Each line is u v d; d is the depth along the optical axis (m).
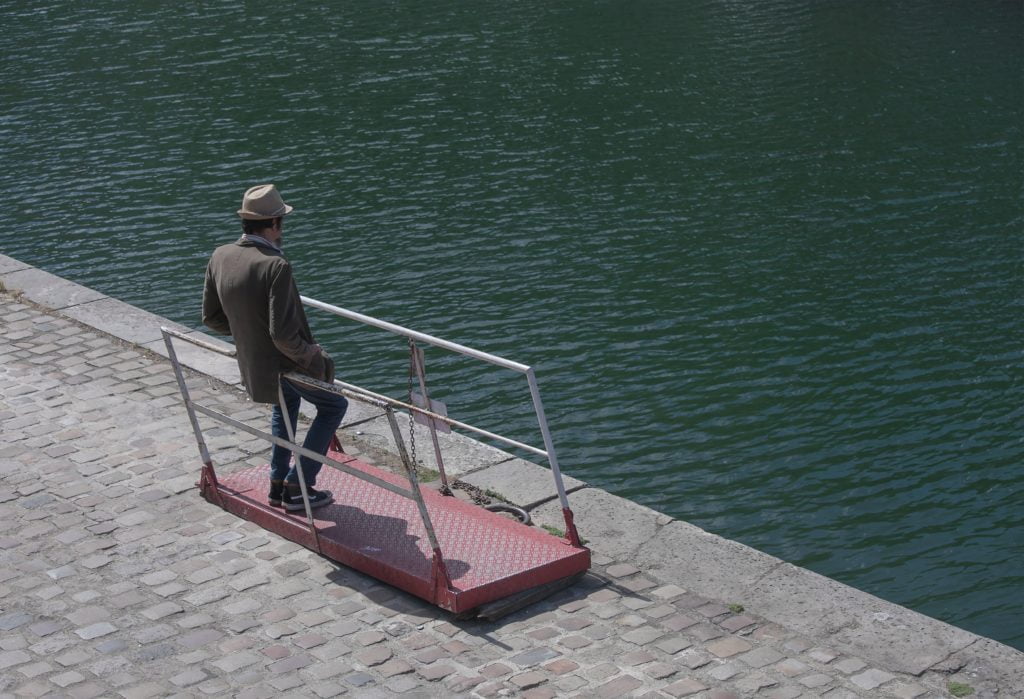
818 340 21.30
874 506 16.27
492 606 5.88
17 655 5.59
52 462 7.70
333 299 22.91
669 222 26.67
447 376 19.94
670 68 39.81
